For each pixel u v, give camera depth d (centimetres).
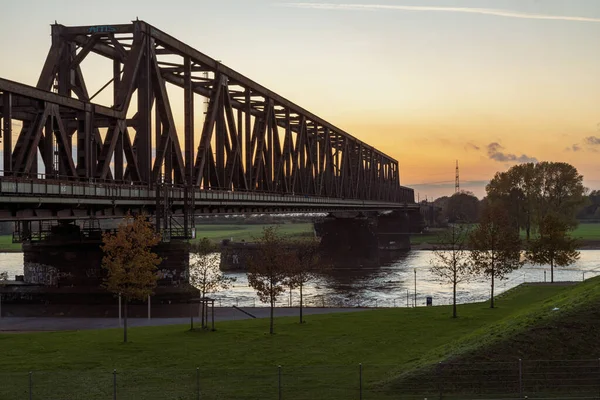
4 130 4209
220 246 16162
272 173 9800
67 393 3422
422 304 9006
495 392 3288
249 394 3322
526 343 3719
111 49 6662
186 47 6950
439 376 3444
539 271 12650
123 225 5619
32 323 6072
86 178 5175
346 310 7056
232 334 5125
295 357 4269
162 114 6431
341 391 3353
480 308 6638
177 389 3456
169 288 6762
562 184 17462
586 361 3544
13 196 4231
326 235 16975
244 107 9369
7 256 19212
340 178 15275
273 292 5581
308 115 11812
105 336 5094
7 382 3656
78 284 6938
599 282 5231
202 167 7281
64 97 4856
